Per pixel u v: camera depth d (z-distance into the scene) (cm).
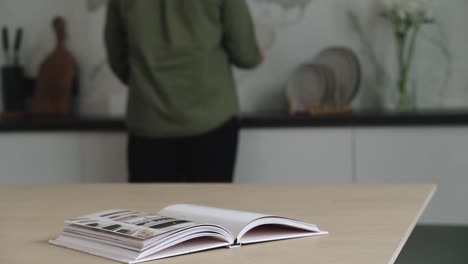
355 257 130
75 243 143
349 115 336
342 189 207
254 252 135
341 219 165
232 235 141
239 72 390
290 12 384
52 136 359
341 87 368
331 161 338
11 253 141
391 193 197
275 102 387
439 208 331
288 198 195
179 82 309
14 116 396
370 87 378
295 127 339
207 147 315
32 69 412
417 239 247
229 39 318
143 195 208
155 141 319
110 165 355
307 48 383
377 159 334
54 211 186
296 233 149
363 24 376
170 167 323
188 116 310
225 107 315
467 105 370
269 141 342
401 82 360
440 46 370
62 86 399
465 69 369
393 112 344
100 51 403
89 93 405
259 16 387
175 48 307
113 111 401
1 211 188
